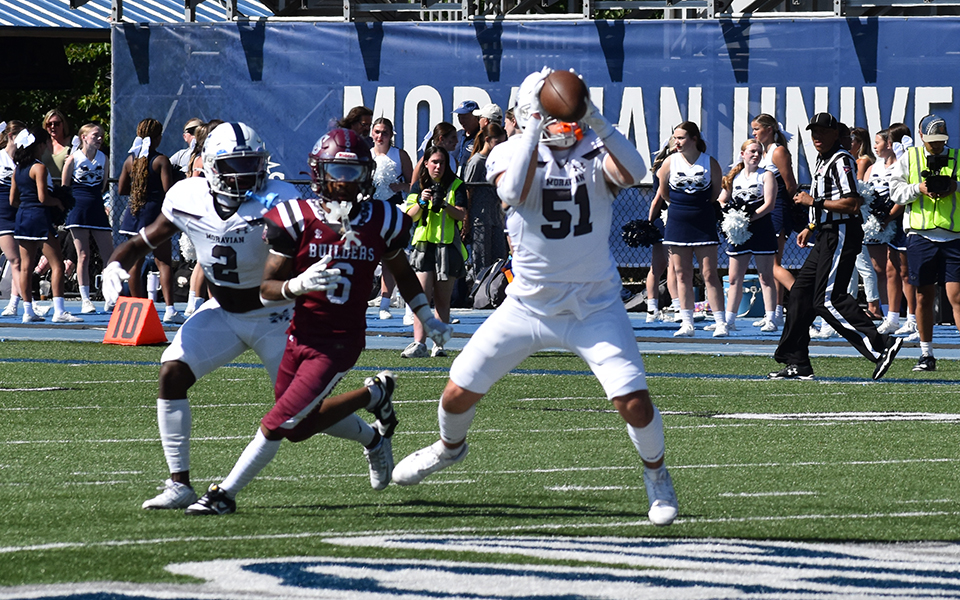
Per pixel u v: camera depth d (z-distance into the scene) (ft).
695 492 67.82
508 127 145.48
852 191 114.62
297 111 208.13
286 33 207.21
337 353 59.52
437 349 137.08
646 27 200.23
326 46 206.59
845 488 68.85
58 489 68.03
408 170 162.30
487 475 73.10
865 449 82.38
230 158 61.00
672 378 122.31
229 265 62.03
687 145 154.51
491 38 203.72
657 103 201.16
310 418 61.11
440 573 49.57
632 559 52.29
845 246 116.78
